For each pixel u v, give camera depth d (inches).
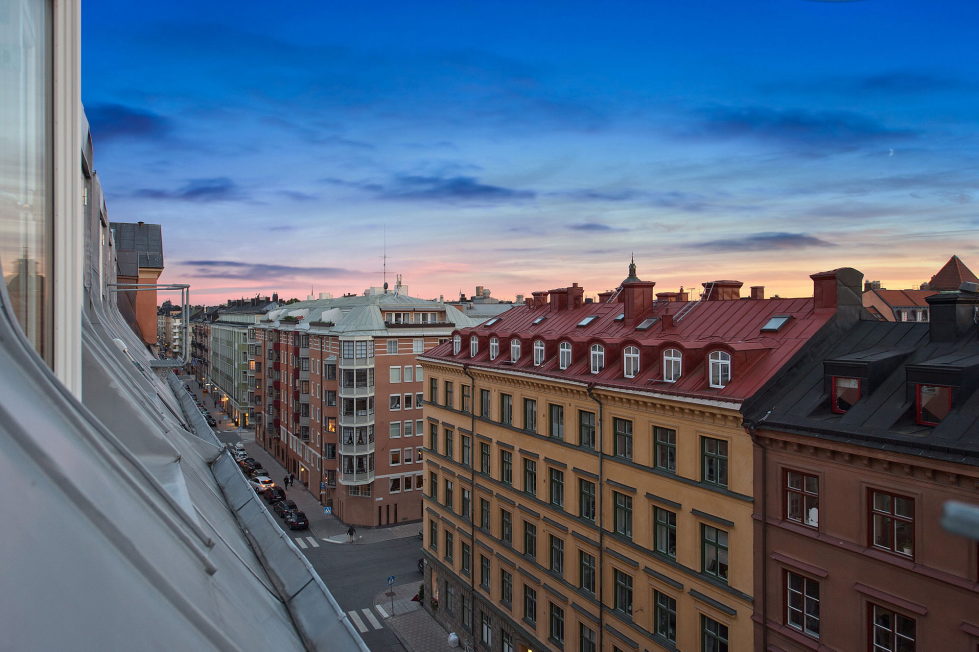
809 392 805.2
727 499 840.9
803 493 756.6
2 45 154.8
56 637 92.1
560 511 1163.9
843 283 916.6
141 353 819.4
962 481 605.9
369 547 2122.3
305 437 2810.0
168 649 110.3
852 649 698.2
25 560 95.7
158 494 186.1
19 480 105.4
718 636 866.1
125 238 1669.5
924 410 680.4
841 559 709.3
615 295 1466.5
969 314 782.5
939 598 625.0
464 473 1505.9
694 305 1202.0
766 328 962.7
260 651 171.5
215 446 489.7
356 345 2265.0
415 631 1603.1
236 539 309.9
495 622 1379.2
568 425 1151.0
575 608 1117.7
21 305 171.9
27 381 134.2
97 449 148.7
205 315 6692.9
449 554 1601.9
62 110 201.2
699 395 862.5
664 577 934.4
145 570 122.6
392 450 2333.9
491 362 1422.2
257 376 3666.3
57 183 197.0
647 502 973.2
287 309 3656.5
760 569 797.9
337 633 248.1
